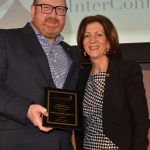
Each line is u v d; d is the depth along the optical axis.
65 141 2.31
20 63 2.27
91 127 2.41
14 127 2.24
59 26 2.47
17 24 3.35
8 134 2.23
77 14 3.29
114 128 2.31
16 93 2.25
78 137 2.53
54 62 2.42
